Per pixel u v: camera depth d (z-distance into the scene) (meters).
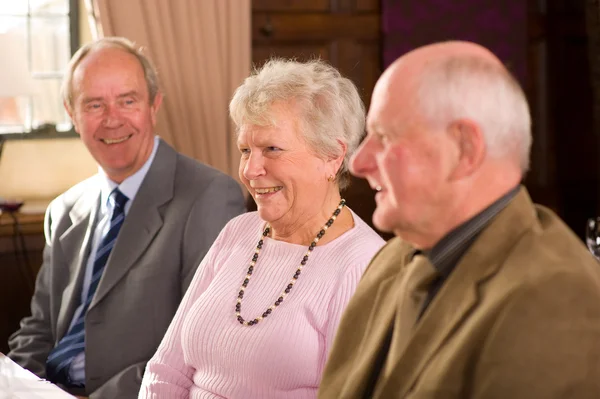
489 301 1.14
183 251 2.76
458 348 1.14
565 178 5.95
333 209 2.16
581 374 1.06
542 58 5.80
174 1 4.62
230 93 4.80
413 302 1.29
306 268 2.10
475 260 1.19
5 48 4.12
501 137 1.18
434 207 1.21
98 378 2.74
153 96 3.08
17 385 2.18
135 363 2.71
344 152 2.16
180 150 4.74
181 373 2.20
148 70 3.07
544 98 5.82
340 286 2.02
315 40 5.20
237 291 2.14
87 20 4.55
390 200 1.24
